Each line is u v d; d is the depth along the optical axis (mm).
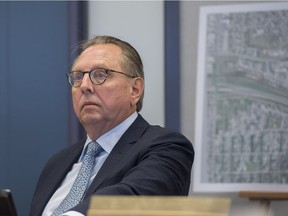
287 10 4621
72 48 4988
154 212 1620
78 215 2529
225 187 4559
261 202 4508
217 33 4688
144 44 4918
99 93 3373
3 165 5062
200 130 4641
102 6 5012
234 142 4590
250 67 4625
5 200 2242
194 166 4605
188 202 1607
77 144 3789
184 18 4746
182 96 4703
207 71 4672
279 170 4516
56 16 5047
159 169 2963
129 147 3293
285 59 4590
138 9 4953
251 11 4660
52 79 5035
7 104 5090
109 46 3488
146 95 4859
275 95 4578
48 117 5020
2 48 5121
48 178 3621
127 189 2748
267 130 4562
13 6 5121
